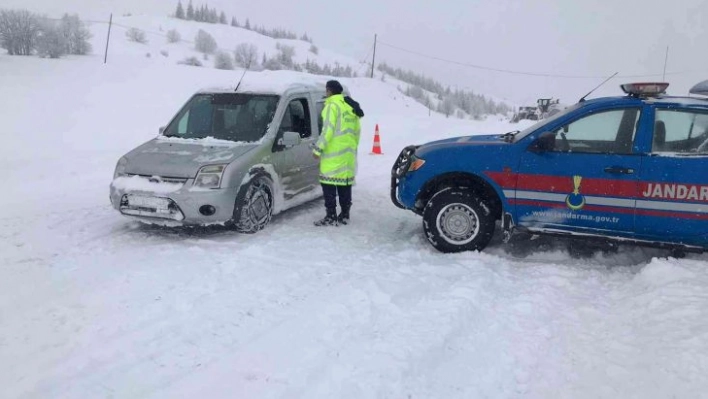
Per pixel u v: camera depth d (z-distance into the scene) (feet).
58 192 29.22
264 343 12.96
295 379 11.40
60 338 13.05
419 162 20.38
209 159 20.89
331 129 22.59
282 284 16.52
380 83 165.07
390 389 11.10
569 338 13.55
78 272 17.30
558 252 20.44
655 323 13.57
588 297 16.24
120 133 50.26
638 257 19.90
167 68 96.94
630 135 17.92
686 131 17.53
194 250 19.52
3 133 46.39
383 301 15.46
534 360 12.50
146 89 77.00
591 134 18.39
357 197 29.99
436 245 20.10
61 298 15.29
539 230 18.95
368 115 94.68
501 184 19.10
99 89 72.64
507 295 16.34
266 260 18.67
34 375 11.45
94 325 13.71
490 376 11.85
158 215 20.42
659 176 17.40
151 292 15.72
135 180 20.89
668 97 18.33
